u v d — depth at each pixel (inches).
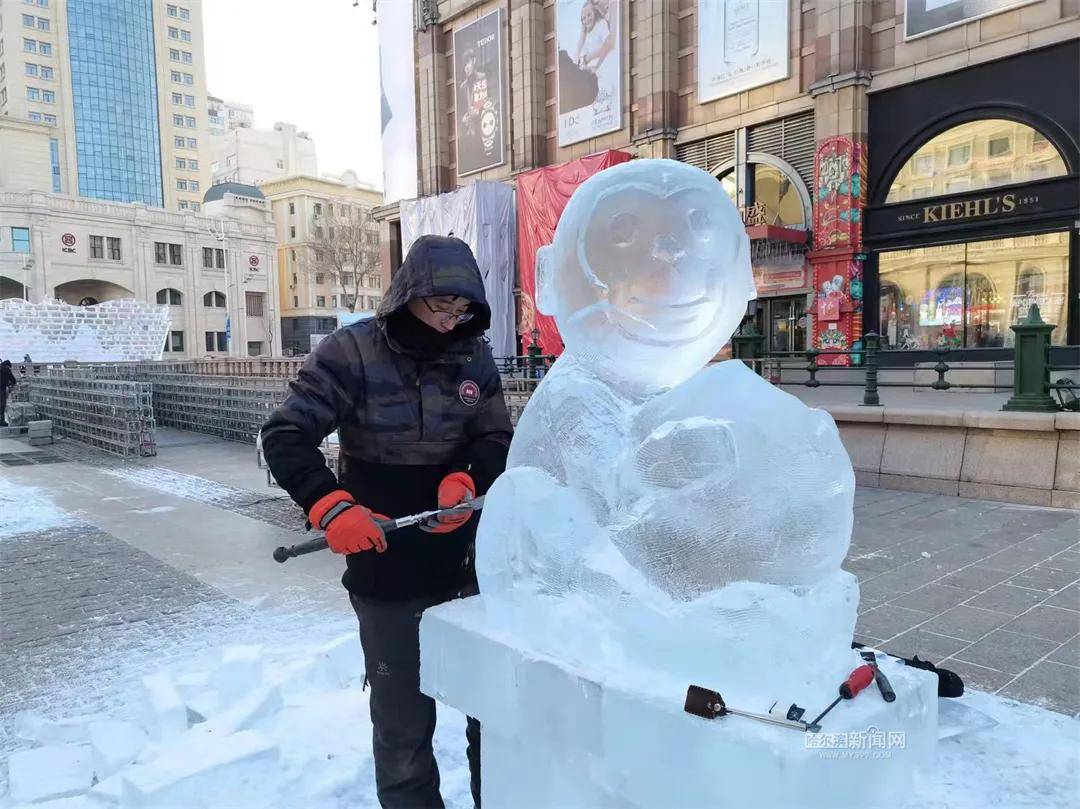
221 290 2336.4
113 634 158.6
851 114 577.9
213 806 89.5
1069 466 243.0
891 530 220.7
